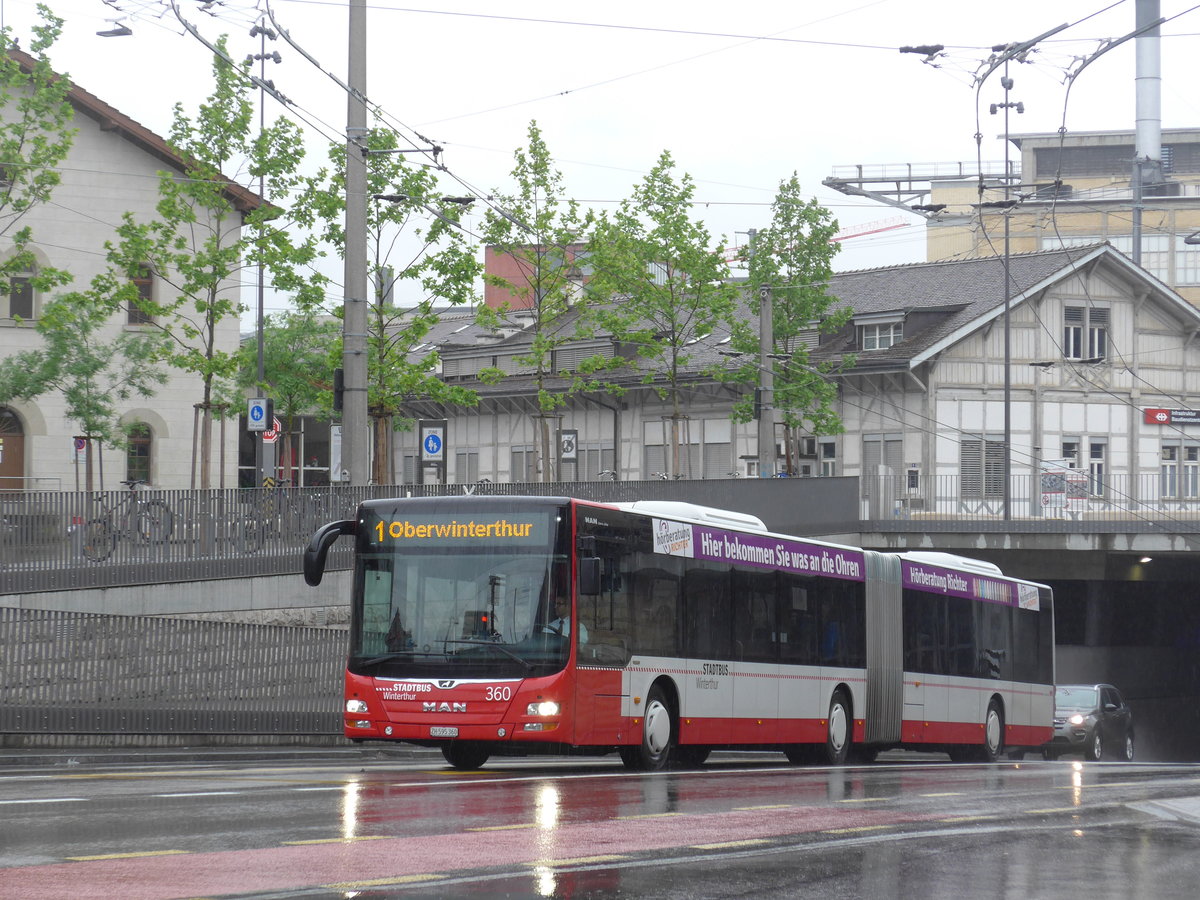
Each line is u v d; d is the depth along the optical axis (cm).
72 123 4562
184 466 4675
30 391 3853
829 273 5331
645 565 2012
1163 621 5684
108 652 2209
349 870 934
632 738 1952
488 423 7412
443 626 1842
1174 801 1579
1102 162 10294
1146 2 9438
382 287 4009
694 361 6406
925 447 5800
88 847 1009
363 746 2534
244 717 2392
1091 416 6106
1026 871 1043
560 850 1060
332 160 3844
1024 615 3375
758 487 4003
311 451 7300
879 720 2664
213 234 3916
